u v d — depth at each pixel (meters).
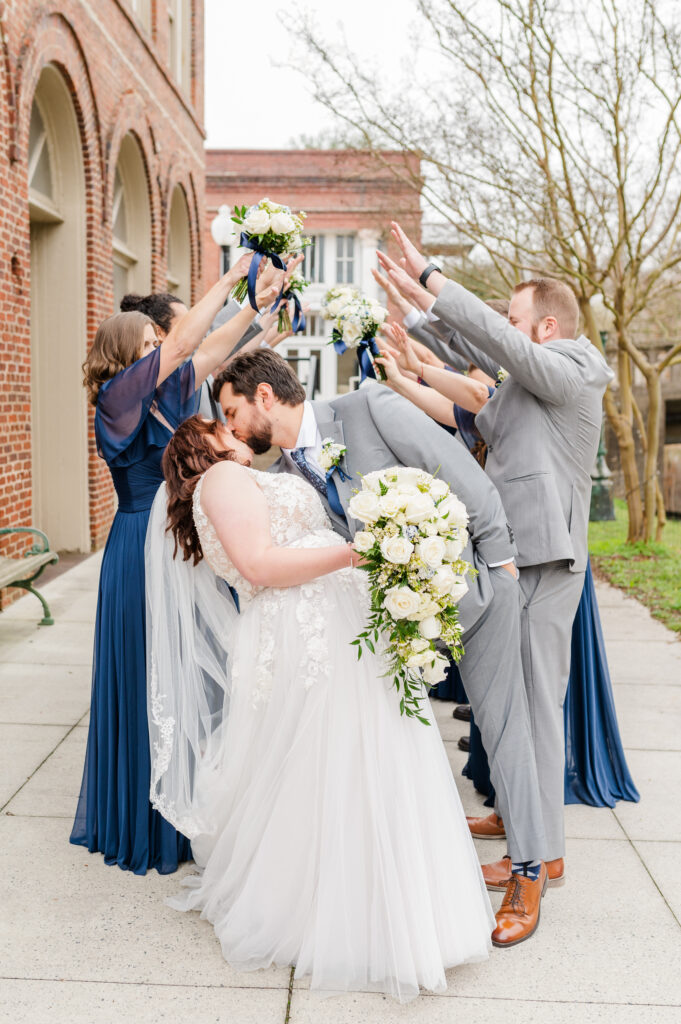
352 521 2.55
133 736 2.81
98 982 2.26
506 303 3.61
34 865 2.86
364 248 21.22
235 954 2.33
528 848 2.53
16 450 6.40
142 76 9.77
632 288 9.69
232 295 2.93
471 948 2.33
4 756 3.73
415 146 8.88
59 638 5.52
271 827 2.32
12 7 6.08
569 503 2.70
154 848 2.84
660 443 14.21
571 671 3.41
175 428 2.90
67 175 7.96
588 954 2.43
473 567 2.50
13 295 6.27
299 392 2.50
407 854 2.24
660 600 7.07
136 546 2.85
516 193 8.57
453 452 2.53
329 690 2.29
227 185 21.52
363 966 2.25
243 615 2.49
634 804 3.42
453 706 4.55
